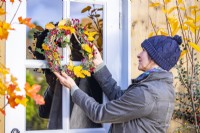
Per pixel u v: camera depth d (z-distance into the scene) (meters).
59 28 2.45
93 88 2.66
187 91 3.04
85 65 2.51
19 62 2.43
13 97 1.60
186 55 2.93
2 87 1.61
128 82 2.74
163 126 2.25
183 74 3.02
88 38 2.54
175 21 2.80
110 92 2.55
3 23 1.67
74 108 2.62
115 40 2.77
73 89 2.35
